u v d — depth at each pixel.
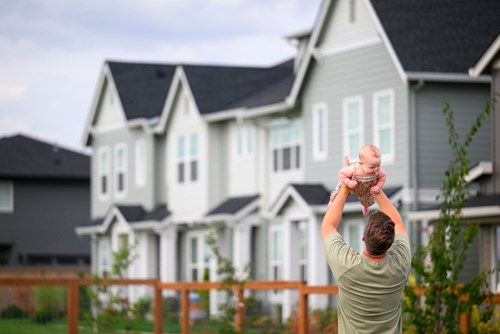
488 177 35.38
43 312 30.80
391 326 10.27
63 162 84.56
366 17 41.88
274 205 45.84
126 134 61.72
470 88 40.09
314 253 43.34
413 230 39.06
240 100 53.75
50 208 83.94
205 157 53.47
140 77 63.19
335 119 43.47
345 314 10.38
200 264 54.47
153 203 58.72
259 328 28.12
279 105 46.78
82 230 64.31
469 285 17.14
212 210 51.84
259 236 49.97
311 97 45.09
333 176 43.59
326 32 44.09
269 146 49.56
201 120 53.16
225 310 26.33
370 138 41.53
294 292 45.44
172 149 56.94
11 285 27.61
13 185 83.06
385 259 10.20
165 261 55.97
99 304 30.36
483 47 40.16
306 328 21.47
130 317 30.72
